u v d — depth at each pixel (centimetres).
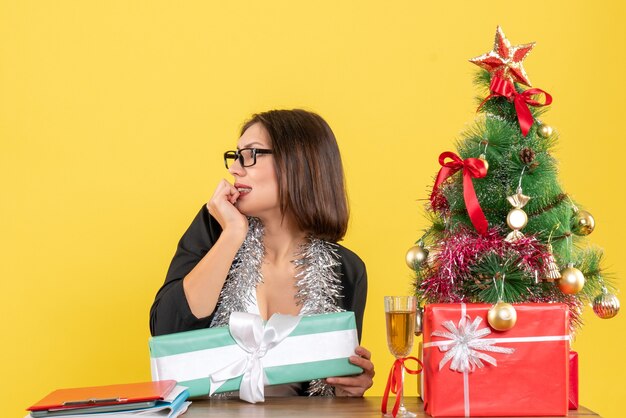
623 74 274
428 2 277
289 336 152
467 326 133
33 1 273
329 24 277
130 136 274
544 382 133
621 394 271
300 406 146
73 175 272
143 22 275
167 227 274
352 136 277
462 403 132
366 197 276
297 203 183
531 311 133
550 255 137
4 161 271
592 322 271
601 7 275
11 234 270
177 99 275
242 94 276
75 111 273
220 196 180
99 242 272
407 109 277
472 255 138
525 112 141
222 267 175
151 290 273
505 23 276
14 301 270
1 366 269
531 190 140
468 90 277
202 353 150
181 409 137
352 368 154
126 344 273
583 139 273
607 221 272
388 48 277
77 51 273
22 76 272
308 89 277
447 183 149
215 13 276
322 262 188
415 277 156
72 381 271
